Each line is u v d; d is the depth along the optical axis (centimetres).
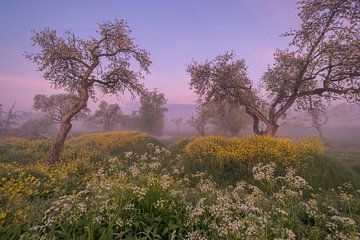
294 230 465
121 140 2747
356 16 1418
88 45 1698
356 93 1560
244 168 1208
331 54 1492
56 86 1778
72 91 1822
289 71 1711
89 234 355
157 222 439
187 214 449
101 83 1816
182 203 483
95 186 500
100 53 1711
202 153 1344
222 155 1259
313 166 1224
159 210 459
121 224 395
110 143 2689
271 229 404
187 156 1391
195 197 550
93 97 1905
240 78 1848
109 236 368
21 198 554
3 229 395
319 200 685
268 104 1897
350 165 1898
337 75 1619
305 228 478
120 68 1792
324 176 1152
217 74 1877
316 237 420
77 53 1680
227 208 423
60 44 1623
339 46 1473
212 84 1908
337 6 1437
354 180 1194
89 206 445
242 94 1888
